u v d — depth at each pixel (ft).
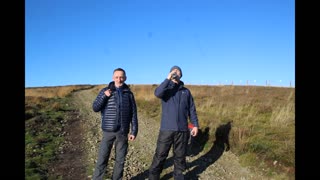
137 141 19.57
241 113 24.43
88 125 26.12
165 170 13.42
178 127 11.21
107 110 10.80
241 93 45.60
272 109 25.75
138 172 13.33
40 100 48.55
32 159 14.51
